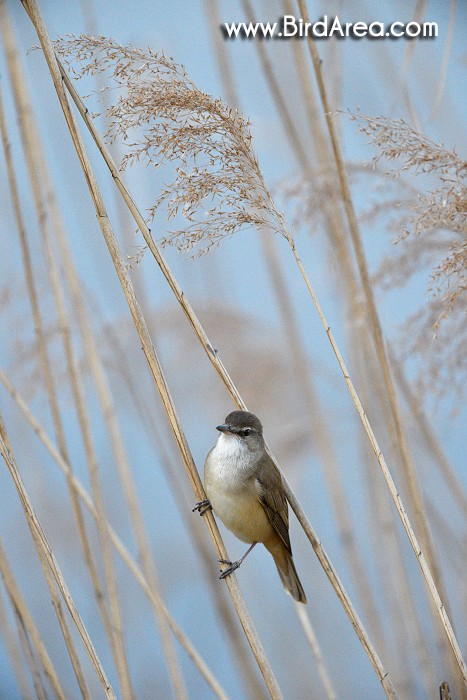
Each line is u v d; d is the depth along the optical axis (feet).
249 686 29.32
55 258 24.81
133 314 20.10
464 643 28.55
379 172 25.76
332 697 24.39
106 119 21.27
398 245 25.27
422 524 24.13
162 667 34.73
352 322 28.50
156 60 18.94
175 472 31.60
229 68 29.78
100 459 36.42
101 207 19.51
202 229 19.15
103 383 25.45
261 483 24.38
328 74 27.73
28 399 30.25
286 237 19.30
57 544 35.42
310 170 27.30
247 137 19.07
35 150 24.77
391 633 31.81
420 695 29.66
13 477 21.76
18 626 23.67
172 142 18.66
